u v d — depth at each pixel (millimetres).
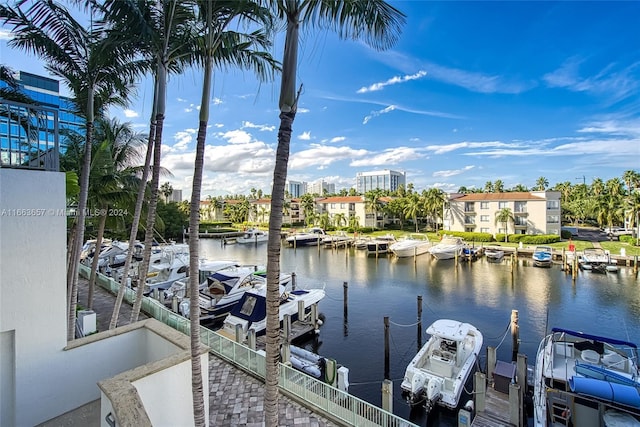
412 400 9836
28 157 5465
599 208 50750
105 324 12406
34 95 14133
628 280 25562
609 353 9914
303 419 6945
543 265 31125
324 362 11656
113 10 6242
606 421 7266
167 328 6230
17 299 5000
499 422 8523
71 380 5543
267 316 4188
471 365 11039
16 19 7582
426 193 58219
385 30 4273
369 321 17172
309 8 4133
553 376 9086
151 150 9711
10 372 5020
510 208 48062
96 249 13266
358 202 67375
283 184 4160
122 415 3586
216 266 21484
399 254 37156
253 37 6801
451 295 21891
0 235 4836
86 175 8914
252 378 8672
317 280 26625
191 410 5203
